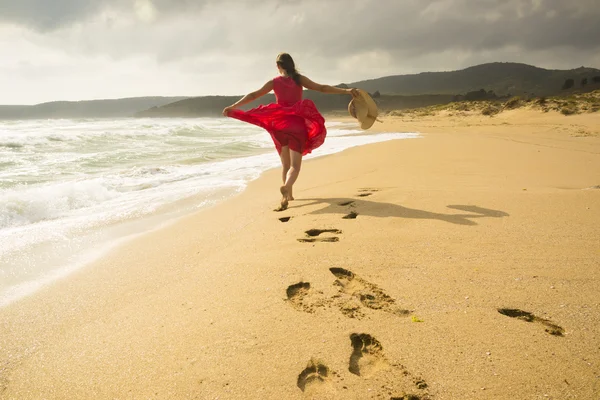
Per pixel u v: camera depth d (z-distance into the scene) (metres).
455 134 14.75
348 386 1.62
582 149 8.99
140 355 1.87
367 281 2.45
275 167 7.38
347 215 3.75
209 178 6.30
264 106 4.11
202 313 2.19
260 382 1.66
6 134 12.22
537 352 1.75
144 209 4.49
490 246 2.87
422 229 3.25
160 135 14.76
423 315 2.07
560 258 2.64
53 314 2.29
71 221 4.04
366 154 8.84
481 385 1.58
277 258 2.82
